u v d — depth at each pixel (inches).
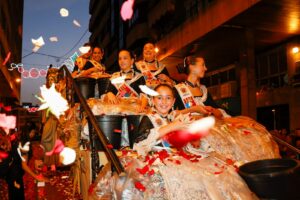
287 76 660.1
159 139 154.8
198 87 218.5
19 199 236.1
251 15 502.0
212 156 163.0
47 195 232.8
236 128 192.9
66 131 244.2
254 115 589.6
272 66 719.1
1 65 717.9
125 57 244.7
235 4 501.7
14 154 234.5
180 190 130.0
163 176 134.0
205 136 173.0
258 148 180.5
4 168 224.4
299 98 629.9
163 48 752.3
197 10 711.7
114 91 232.7
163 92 163.2
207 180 134.5
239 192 135.4
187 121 147.8
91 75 251.4
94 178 166.6
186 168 138.5
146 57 258.4
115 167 132.1
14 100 1325.0
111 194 142.3
